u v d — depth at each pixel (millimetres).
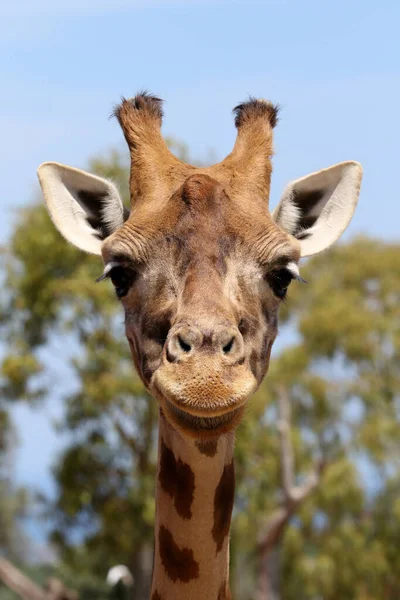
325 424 32500
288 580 31734
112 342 25672
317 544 31938
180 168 6980
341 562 31094
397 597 31594
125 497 25953
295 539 31344
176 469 6398
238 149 7141
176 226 6340
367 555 31031
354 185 7828
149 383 6328
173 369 5492
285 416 31188
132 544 26156
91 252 7680
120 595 28516
